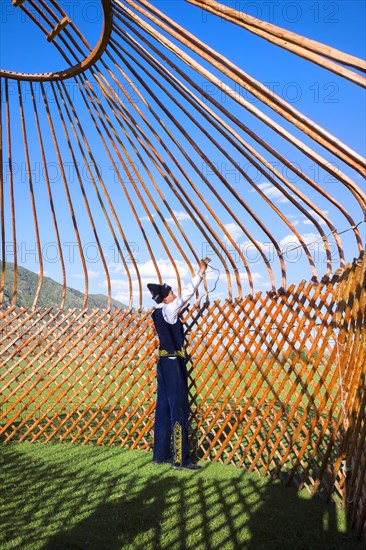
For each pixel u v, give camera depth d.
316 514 3.53
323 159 3.53
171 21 3.17
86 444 5.54
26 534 3.06
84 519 3.31
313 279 4.54
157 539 3.02
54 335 5.61
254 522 3.31
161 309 4.61
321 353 4.29
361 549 2.95
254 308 4.86
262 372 4.68
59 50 4.73
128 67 4.40
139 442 5.57
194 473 4.41
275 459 4.97
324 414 6.66
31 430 5.64
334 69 2.29
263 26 2.53
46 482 4.11
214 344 5.04
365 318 3.33
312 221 4.48
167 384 4.57
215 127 4.27
